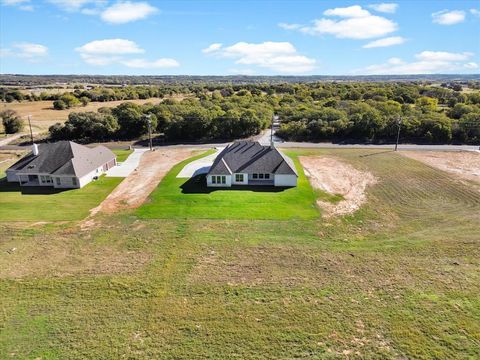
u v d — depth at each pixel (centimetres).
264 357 1689
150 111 8356
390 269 2439
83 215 3484
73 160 4456
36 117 10375
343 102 9781
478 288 2203
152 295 2172
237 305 2069
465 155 5909
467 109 8188
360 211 3544
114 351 1728
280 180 4291
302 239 2928
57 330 1875
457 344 1745
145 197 3966
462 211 3512
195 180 4566
